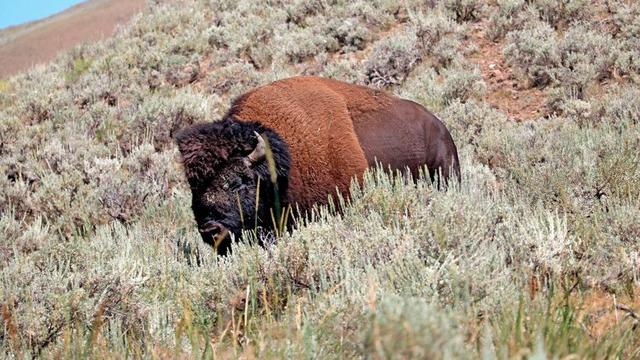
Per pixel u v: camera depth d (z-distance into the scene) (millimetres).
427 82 42500
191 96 44625
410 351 6336
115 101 49000
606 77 39438
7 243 25250
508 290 12438
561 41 41969
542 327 9695
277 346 10617
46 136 42062
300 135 20281
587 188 21922
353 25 50844
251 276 14617
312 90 21672
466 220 15945
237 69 49438
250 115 20562
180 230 26219
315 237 16656
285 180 19312
